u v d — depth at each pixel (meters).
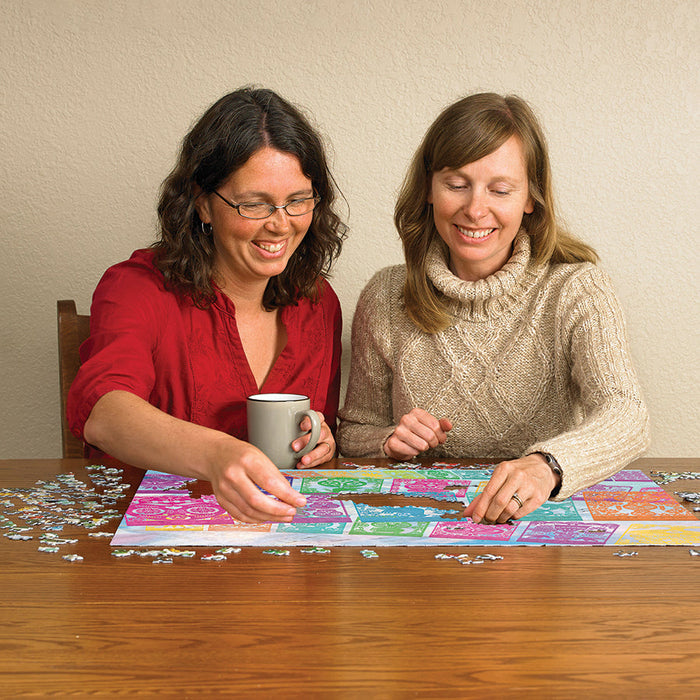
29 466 1.45
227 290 1.66
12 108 2.17
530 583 0.92
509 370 1.68
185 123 2.18
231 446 1.04
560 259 1.73
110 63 2.16
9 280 2.23
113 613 0.84
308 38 2.17
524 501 1.11
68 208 2.21
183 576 0.94
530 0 2.14
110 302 1.56
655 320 2.23
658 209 2.20
